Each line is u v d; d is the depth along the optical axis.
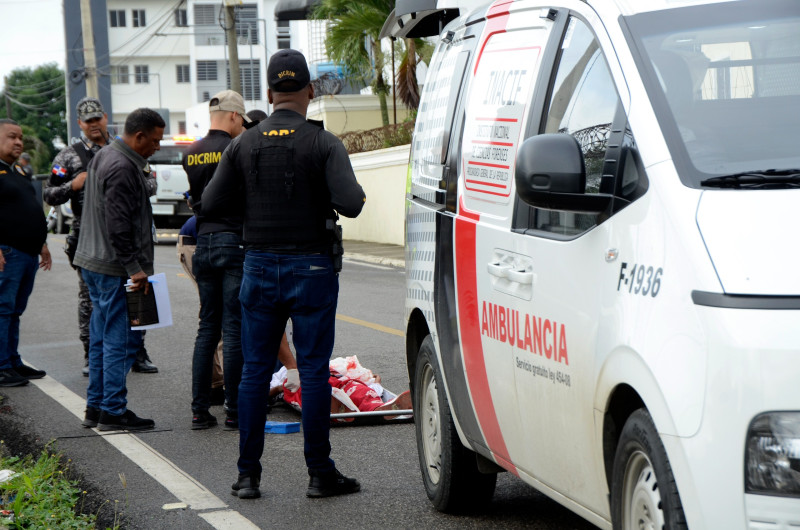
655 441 3.00
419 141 5.80
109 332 6.86
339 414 6.89
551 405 3.71
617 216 3.33
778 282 2.76
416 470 5.84
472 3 5.96
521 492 5.34
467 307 4.52
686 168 3.17
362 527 4.84
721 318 2.75
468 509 4.98
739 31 3.63
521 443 4.08
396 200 23.09
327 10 26.53
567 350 3.54
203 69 71.44
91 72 34.25
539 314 3.77
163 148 26.39
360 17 25.03
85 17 34.28
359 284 15.94
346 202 5.14
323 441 5.33
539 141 3.44
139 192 6.72
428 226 5.18
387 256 20.44
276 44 70.00
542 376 3.76
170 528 4.87
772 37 3.60
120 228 6.58
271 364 5.38
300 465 6.02
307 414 5.30
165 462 6.11
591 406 3.39
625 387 3.21
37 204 8.55
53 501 5.18
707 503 2.72
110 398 6.88
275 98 5.31
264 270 5.23
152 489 5.54
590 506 3.60
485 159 4.52
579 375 3.46
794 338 2.66
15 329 8.73
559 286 3.62
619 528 3.31
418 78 26.44
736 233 2.88
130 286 6.74
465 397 4.60
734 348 2.70
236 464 6.05
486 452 4.54
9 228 8.35
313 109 30.34
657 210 3.13
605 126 3.59
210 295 6.94
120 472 5.90
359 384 7.20
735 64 3.52
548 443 3.81
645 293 3.07
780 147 3.22
